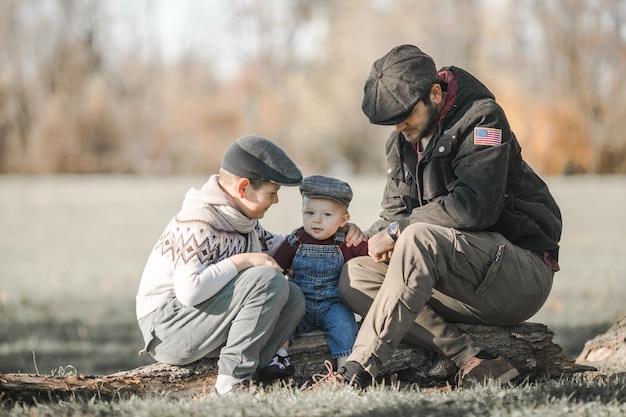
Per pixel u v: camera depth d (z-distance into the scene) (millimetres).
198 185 51594
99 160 63000
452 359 6586
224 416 5363
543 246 6672
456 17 59469
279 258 7016
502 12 58656
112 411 5559
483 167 6391
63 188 49375
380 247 6520
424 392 6238
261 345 6250
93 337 12336
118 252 24406
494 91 56969
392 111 6609
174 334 6402
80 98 63938
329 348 6730
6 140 61625
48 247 25719
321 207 6875
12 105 62156
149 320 6543
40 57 64062
